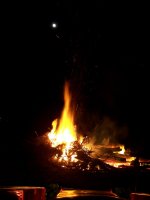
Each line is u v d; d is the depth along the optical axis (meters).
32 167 5.48
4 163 5.54
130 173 5.34
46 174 5.36
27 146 5.70
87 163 5.55
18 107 6.65
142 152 6.94
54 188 5.16
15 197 3.61
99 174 5.30
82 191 5.10
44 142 5.81
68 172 5.32
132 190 5.18
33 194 4.05
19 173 5.44
